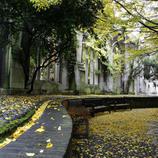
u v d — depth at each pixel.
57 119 5.46
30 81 19.77
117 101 21.05
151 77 48.50
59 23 15.34
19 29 16.39
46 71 23.30
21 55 17.95
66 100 11.16
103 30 10.58
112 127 11.79
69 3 13.38
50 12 14.40
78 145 7.93
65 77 26.44
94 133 10.09
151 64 44.88
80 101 13.74
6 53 17.25
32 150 2.93
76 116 10.24
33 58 20.47
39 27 16.06
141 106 24.42
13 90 16.98
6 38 16.42
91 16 12.76
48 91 22.55
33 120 5.35
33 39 17.33
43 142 3.32
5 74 17.06
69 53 22.88
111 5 9.52
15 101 9.74
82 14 13.53
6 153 2.80
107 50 33.44
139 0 8.97
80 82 27.84
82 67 27.89
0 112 6.24
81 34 26.62
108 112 18.27
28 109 7.02
